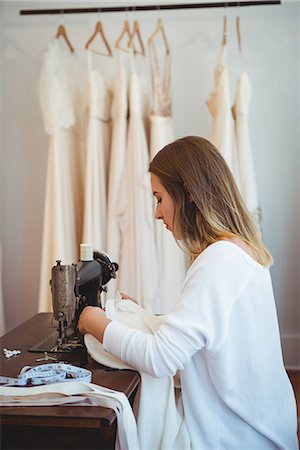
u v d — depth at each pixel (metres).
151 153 3.26
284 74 3.67
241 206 1.64
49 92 3.19
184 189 1.62
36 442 1.48
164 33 3.50
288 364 3.81
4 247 3.94
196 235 1.62
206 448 1.56
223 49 3.28
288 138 3.71
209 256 1.54
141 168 3.21
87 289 1.90
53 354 1.80
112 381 1.53
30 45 3.78
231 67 3.67
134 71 3.25
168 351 1.47
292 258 3.79
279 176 3.75
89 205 3.26
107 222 3.32
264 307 1.57
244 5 3.37
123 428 1.37
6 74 3.81
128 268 3.27
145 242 3.23
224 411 1.57
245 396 1.55
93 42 3.71
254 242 1.63
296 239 3.78
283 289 3.81
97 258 1.94
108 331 1.56
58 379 1.50
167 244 3.28
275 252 3.80
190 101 3.71
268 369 1.58
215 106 3.30
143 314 1.72
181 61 3.69
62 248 3.25
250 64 3.67
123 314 1.72
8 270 3.95
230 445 1.56
